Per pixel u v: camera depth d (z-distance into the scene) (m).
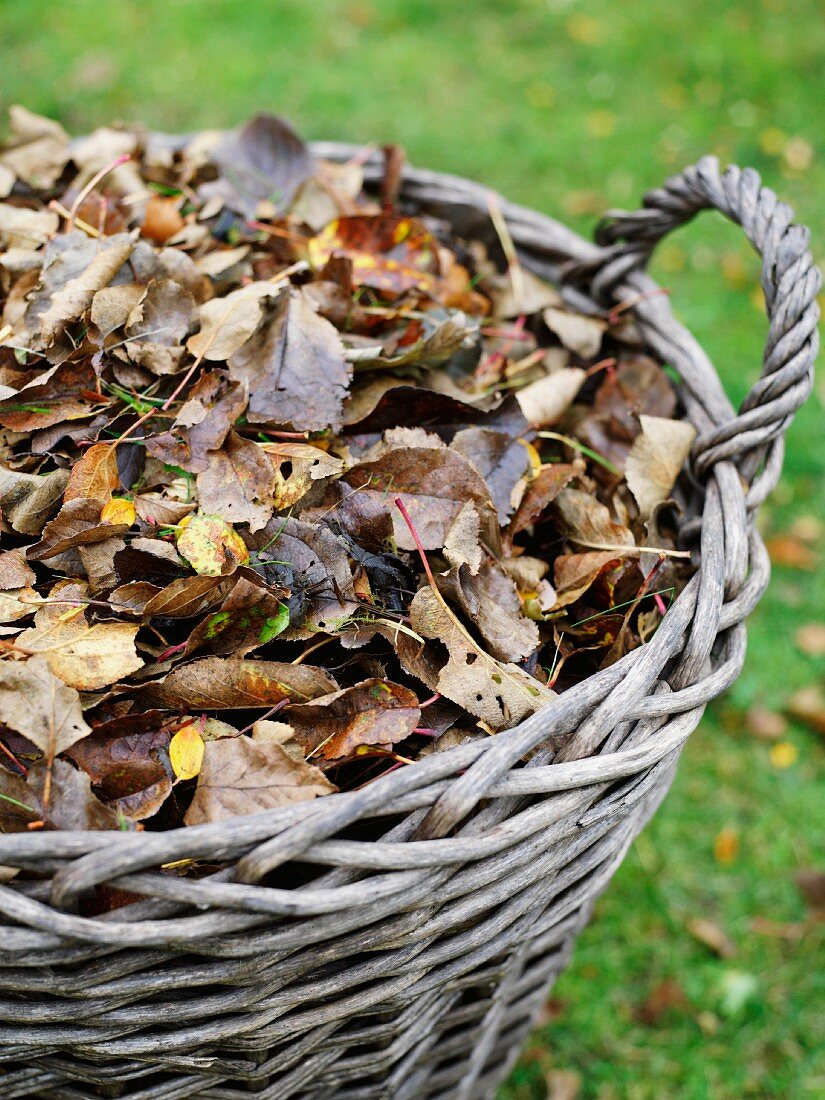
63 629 0.79
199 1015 0.73
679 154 2.31
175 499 0.84
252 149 1.03
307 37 2.52
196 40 2.45
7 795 0.73
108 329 0.87
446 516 0.84
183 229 0.97
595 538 0.88
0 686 0.75
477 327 0.93
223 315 0.88
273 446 0.85
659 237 0.97
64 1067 0.76
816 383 1.78
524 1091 1.08
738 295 1.94
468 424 0.90
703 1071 1.08
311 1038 0.77
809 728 1.32
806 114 2.48
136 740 0.78
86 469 0.83
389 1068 0.83
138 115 2.21
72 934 0.69
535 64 2.56
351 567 0.83
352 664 0.82
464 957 0.78
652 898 1.17
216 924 0.70
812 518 1.58
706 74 2.58
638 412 0.94
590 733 0.75
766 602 1.46
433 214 1.07
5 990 0.73
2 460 0.84
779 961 1.14
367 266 0.97
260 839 0.70
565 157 2.27
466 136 2.28
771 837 1.22
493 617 0.82
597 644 0.85
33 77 2.27
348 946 0.73
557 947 0.89
